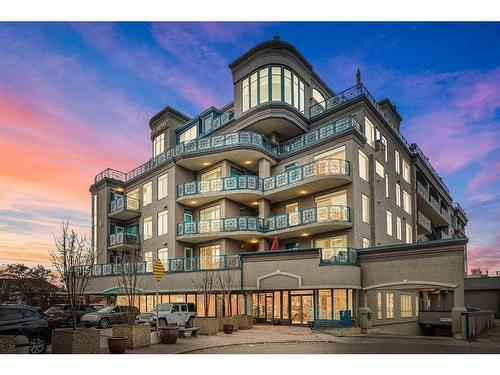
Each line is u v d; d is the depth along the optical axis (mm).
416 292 35688
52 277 39000
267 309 28641
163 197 35938
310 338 19500
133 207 38469
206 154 32969
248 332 22172
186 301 31703
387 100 38031
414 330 32688
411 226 38312
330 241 29031
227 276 28094
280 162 33594
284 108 31969
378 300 28141
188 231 32938
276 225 30688
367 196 29812
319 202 30344
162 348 15156
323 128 31172
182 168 35500
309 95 35844
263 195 31859
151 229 36906
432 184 47312
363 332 24484
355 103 31469
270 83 32781
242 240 33281
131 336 14828
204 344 16547
